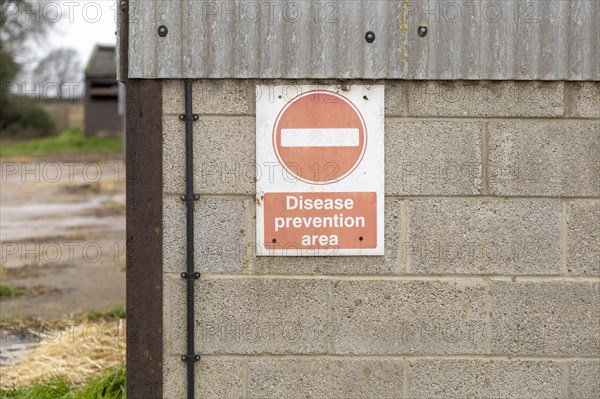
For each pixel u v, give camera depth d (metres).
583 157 4.73
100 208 19.89
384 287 4.71
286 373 4.71
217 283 4.69
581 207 4.73
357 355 4.72
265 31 4.64
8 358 7.58
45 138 42.53
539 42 4.68
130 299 4.67
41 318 9.05
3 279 11.44
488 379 4.75
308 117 4.68
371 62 4.66
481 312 4.73
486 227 4.72
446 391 4.75
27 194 22.91
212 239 4.68
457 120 4.70
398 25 4.66
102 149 39.75
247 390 4.71
